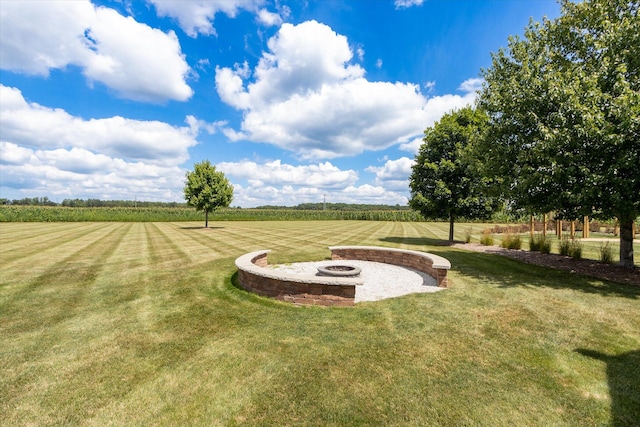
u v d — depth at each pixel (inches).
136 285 261.7
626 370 121.0
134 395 108.7
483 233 752.3
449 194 570.3
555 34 340.5
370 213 2207.2
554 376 117.6
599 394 105.9
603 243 568.7
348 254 408.2
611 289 241.0
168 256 420.2
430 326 168.4
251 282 239.6
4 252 439.5
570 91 254.7
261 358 134.1
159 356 136.9
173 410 100.5
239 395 108.0
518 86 316.5
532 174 291.6
